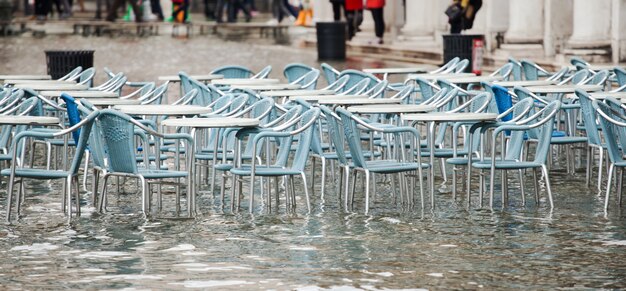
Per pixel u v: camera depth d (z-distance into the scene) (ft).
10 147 49.80
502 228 38.86
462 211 42.01
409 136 47.37
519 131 43.60
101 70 106.11
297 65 70.03
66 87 56.75
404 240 37.04
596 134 45.16
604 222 39.65
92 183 44.80
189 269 33.30
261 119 45.21
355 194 46.06
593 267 33.35
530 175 49.93
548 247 35.91
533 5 95.96
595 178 49.08
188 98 51.31
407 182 44.75
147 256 34.94
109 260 34.45
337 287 31.27
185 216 41.32
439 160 54.19
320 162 54.49
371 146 47.01
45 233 38.32
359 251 35.53
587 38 87.30
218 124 41.01
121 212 42.06
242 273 32.81
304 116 42.55
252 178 41.45
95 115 40.22
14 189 47.11
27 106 45.70
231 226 39.45
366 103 49.06
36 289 31.22
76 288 31.27
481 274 32.63
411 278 32.19
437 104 48.14
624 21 85.87
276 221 40.34
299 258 34.63
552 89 51.44
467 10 98.17
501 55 97.40
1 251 35.65
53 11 207.41
